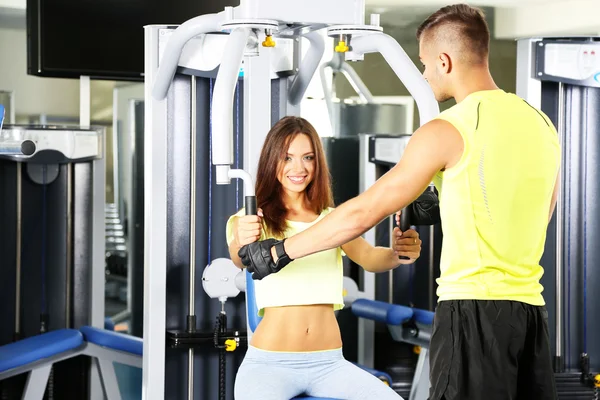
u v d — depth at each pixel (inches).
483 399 87.2
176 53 126.6
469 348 87.9
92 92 215.9
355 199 89.7
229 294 146.5
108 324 218.1
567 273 178.1
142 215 220.8
